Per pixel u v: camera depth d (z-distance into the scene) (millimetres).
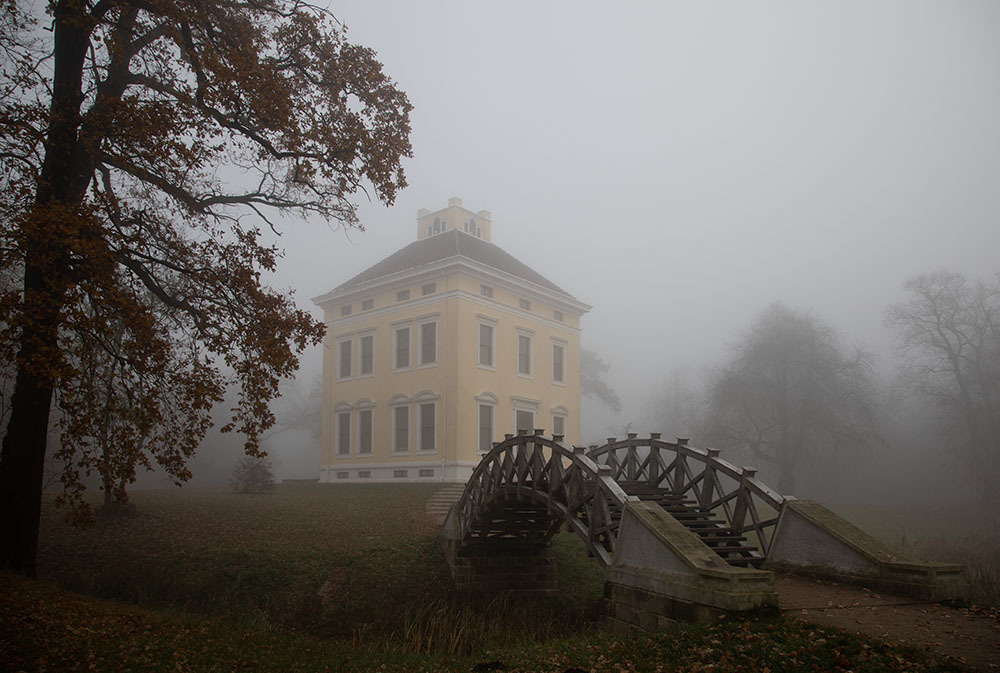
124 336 14891
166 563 16719
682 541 9914
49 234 10359
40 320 10906
